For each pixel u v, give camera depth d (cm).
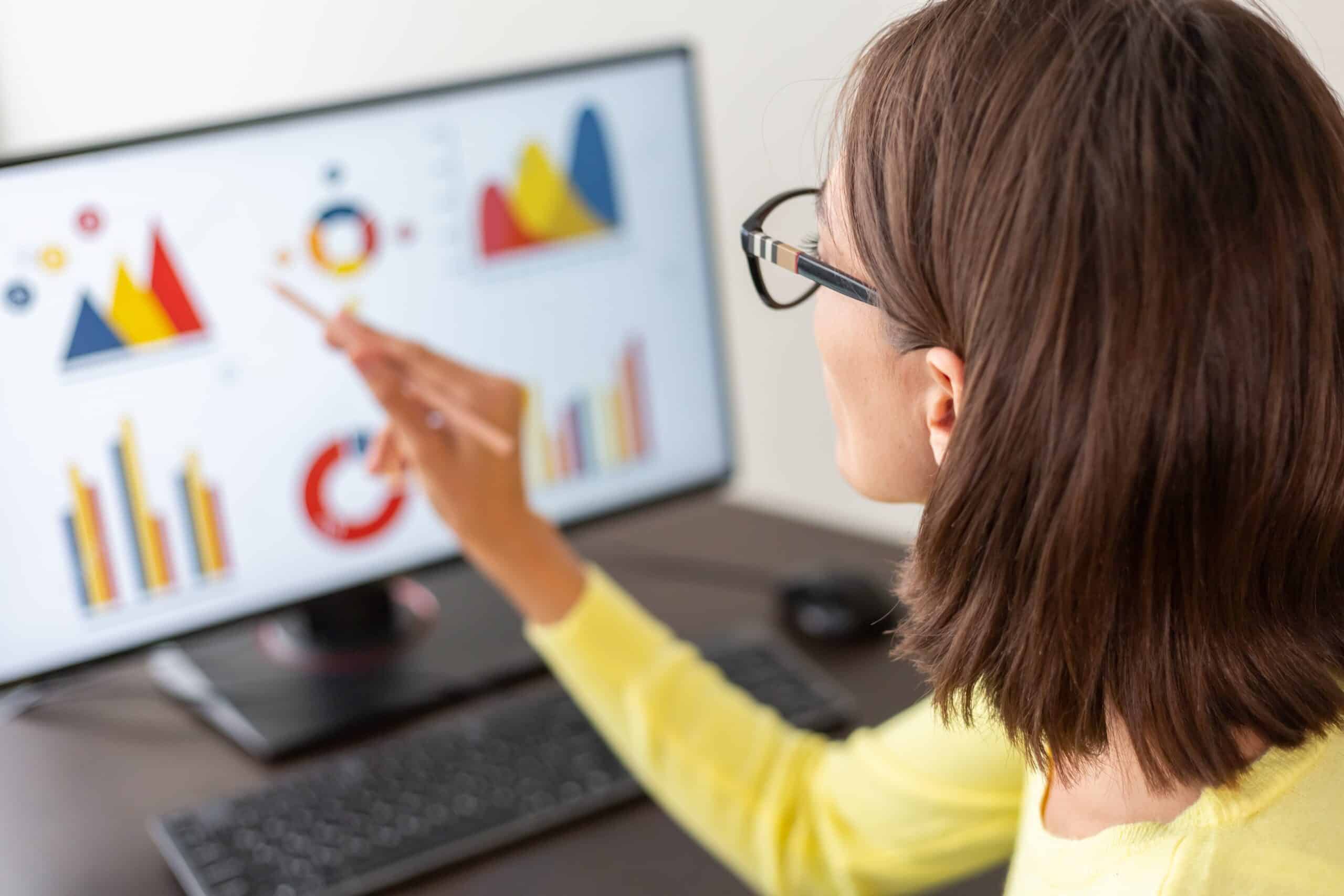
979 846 84
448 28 145
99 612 97
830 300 58
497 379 89
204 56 162
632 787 92
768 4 122
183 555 99
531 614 92
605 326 112
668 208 112
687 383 117
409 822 88
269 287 98
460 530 89
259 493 101
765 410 141
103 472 95
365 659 110
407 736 99
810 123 120
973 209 48
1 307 90
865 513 135
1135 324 46
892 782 85
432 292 104
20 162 88
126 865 86
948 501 52
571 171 108
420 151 101
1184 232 45
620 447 115
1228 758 52
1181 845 53
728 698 93
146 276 94
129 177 92
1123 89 46
